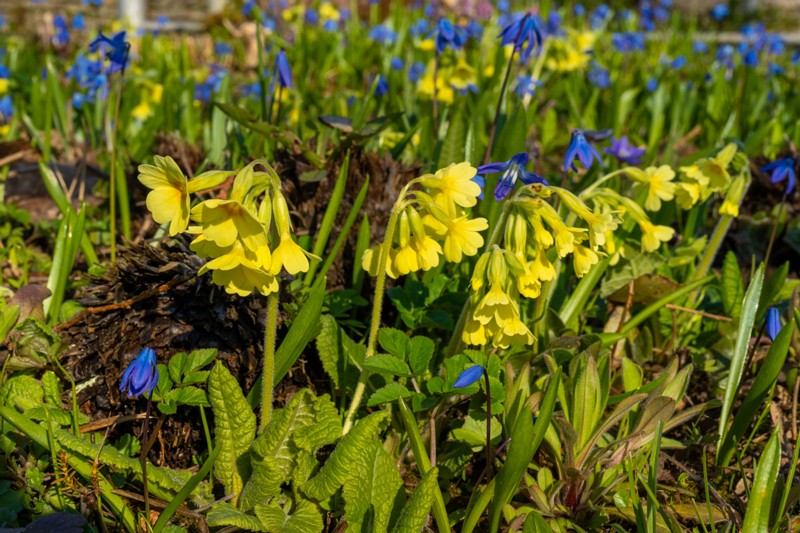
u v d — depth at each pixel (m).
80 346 0.43
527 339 0.38
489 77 0.87
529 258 0.45
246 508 0.37
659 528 0.37
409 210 0.36
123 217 0.59
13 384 0.41
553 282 0.50
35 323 0.43
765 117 0.94
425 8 1.58
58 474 0.37
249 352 0.41
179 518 0.38
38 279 0.58
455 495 0.42
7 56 1.16
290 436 0.37
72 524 0.35
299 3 1.62
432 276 0.48
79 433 0.39
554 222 0.38
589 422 0.39
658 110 0.91
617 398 0.42
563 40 0.99
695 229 0.61
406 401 0.41
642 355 0.51
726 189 0.51
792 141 0.84
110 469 0.39
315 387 0.45
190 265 0.42
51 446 0.37
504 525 0.39
